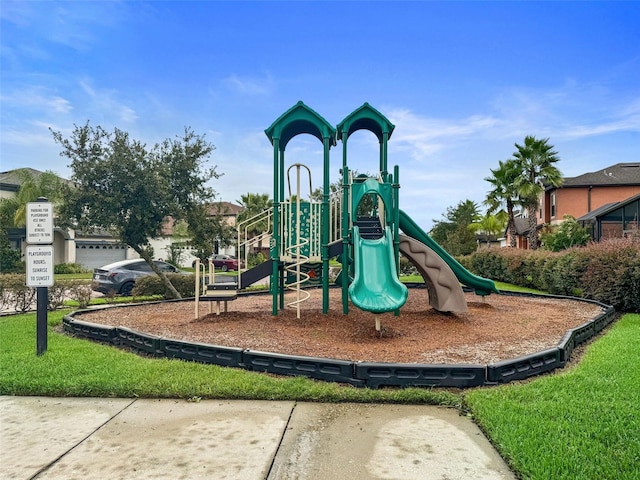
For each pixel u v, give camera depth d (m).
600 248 10.76
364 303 6.26
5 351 5.93
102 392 4.31
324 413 3.81
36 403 4.13
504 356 5.38
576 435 3.18
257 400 4.13
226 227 14.42
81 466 2.91
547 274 14.19
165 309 9.73
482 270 21.19
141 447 3.18
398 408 3.92
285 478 2.75
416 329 6.97
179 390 4.24
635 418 3.44
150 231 12.80
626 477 2.62
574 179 28.73
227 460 2.98
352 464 2.92
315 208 8.12
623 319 8.75
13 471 2.85
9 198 26.36
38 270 5.76
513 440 3.11
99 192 12.28
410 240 8.10
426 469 2.85
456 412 3.83
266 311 8.80
